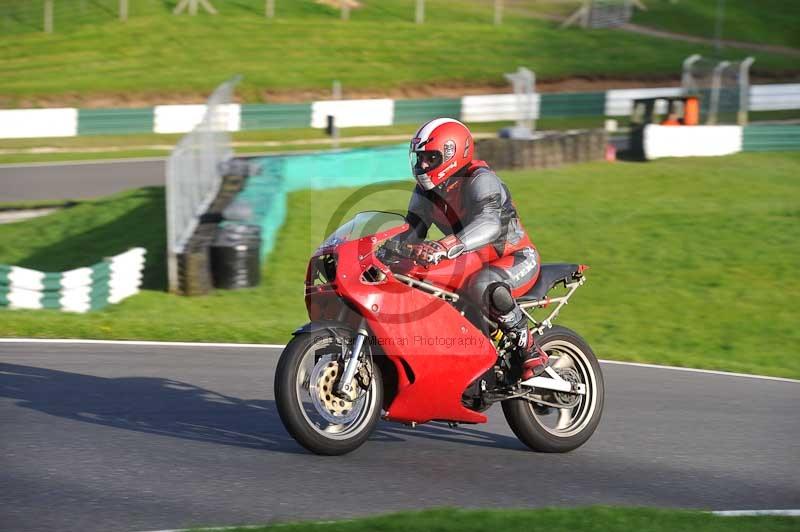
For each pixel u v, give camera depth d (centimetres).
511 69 11012
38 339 2720
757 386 2552
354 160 5756
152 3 11988
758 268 4488
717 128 7444
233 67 10362
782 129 7644
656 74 11244
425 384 1598
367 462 1622
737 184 6444
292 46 11012
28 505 1344
